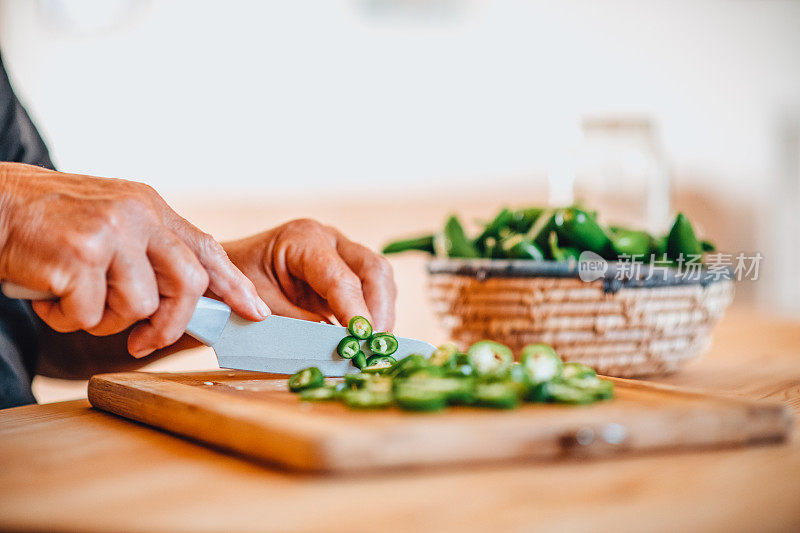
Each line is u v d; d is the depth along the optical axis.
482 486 0.50
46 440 0.59
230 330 0.68
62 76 2.91
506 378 0.58
